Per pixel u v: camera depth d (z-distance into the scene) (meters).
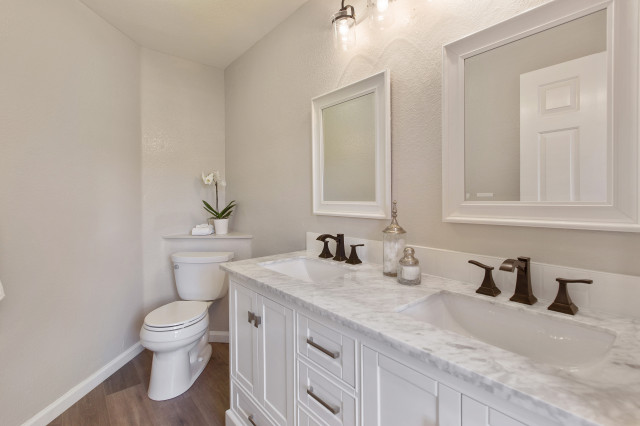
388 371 0.72
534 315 0.82
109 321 1.95
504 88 0.98
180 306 1.91
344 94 1.53
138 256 2.20
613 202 0.79
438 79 1.16
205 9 1.84
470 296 0.95
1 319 1.35
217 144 2.63
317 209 1.73
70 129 1.68
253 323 1.24
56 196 1.61
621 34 0.77
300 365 1.00
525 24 0.93
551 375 0.52
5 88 1.36
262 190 2.21
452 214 1.11
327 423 0.90
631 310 0.77
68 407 1.63
